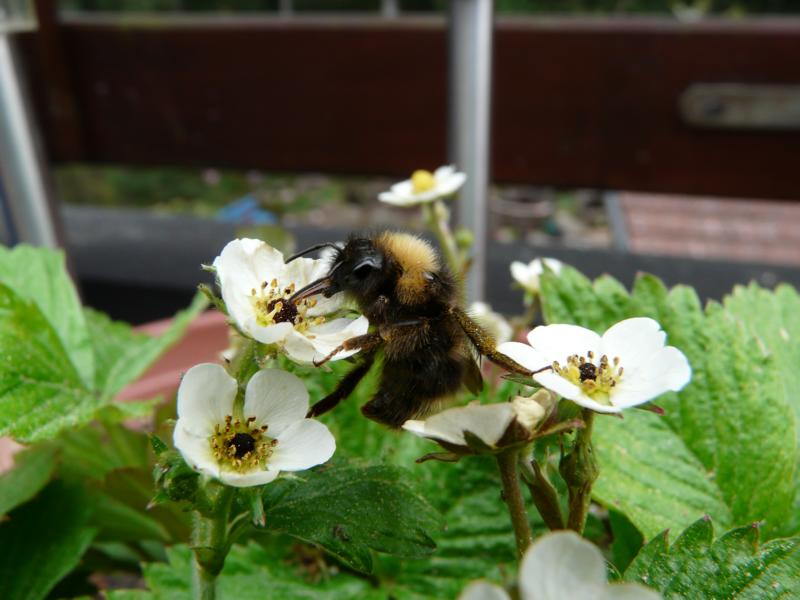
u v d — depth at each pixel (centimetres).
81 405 16
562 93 32
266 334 10
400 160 34
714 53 30
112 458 18
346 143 34
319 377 15
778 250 43
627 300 16
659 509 14
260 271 12
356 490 11
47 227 23
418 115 33
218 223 40
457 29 21
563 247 34
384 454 15
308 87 34
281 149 35
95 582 19
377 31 32
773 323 17
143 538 17
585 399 10
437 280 13
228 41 33
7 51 21
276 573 15
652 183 33
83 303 31
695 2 39
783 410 14
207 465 9
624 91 31
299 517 11
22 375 15
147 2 36
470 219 22
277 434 10
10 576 15
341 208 83
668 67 31
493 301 29
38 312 16
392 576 14
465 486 15
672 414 15
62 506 16
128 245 36
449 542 14
